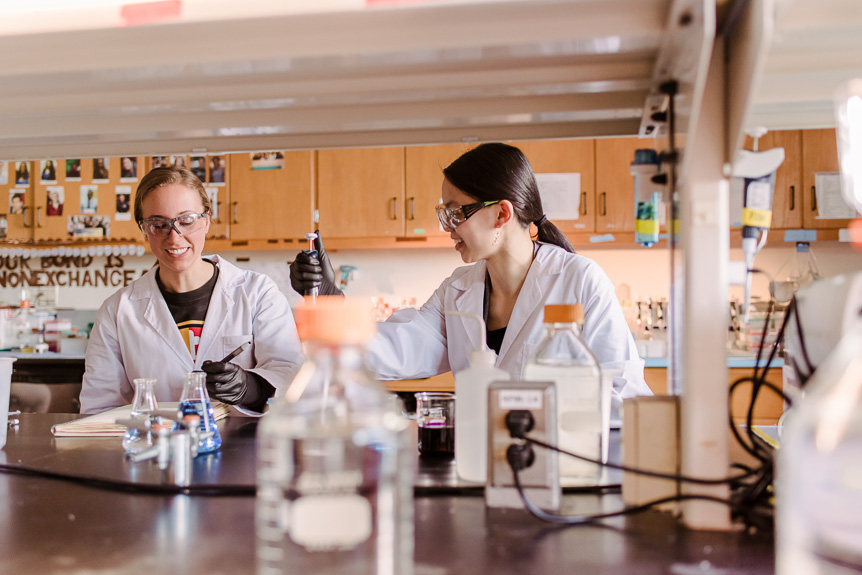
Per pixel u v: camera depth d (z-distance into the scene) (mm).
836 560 514
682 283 694
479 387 840
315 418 597
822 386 555
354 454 591
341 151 3896
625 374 1440
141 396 1104
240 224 3953
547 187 3744
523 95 1000
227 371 1372
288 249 4117
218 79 875
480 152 1523
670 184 772
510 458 730
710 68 680
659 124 977
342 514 522
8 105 982
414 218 3844
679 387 723
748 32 620
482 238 1534
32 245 4203
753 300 3215
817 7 676
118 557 606
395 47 750
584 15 723
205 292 1924
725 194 680
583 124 1148
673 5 665
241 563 590
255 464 977
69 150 1317
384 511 596
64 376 3404
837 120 1078
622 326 1536
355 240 3887
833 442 523
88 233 4125
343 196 3891
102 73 830
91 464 983
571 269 1578
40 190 4148
